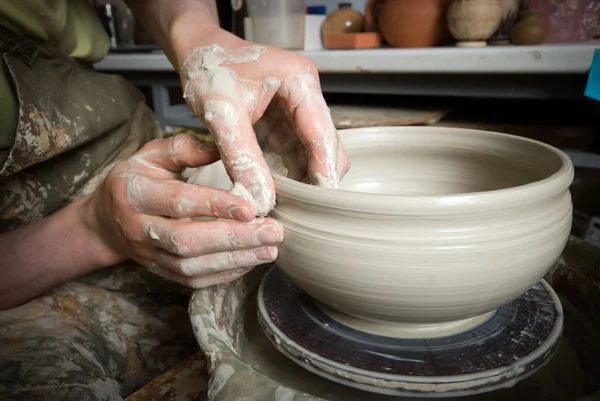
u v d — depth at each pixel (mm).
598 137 1191
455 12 1314
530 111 1433
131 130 1178
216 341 562
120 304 924
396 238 499
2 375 635
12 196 895
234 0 1711
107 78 1143
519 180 738
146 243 657
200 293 669
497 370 535
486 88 1252
